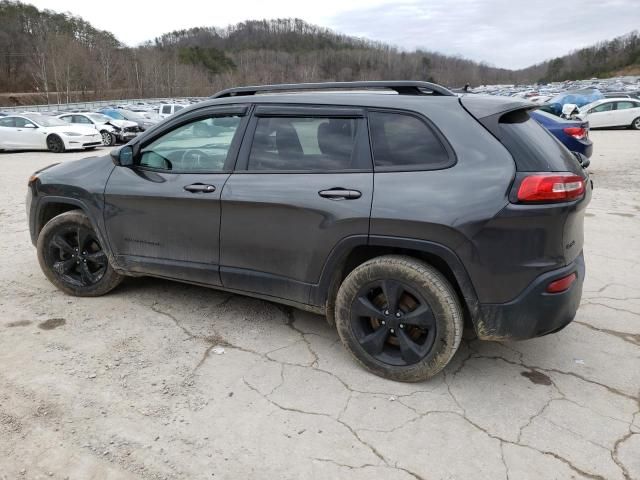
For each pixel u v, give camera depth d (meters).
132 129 21.39
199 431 2.52
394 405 2.72
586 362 3.17
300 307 3.21
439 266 2.84
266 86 3.36
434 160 2.72
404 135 2.81
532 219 2.51
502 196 2.52
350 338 3.02
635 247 5.53
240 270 3.30
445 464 2.30
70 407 2.69
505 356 3.24
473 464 2.30
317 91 3.33
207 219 3.31
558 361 3.18
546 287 2.59
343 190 2.84
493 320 2.66
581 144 9.21
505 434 2.49
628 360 3.19
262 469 2.28
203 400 2.76
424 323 2.78
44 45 84.69
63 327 3.59
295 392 2.84
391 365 2.92
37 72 82.50
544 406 2.72
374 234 2.77
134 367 3.08
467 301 2.68
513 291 2.60
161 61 101.38
